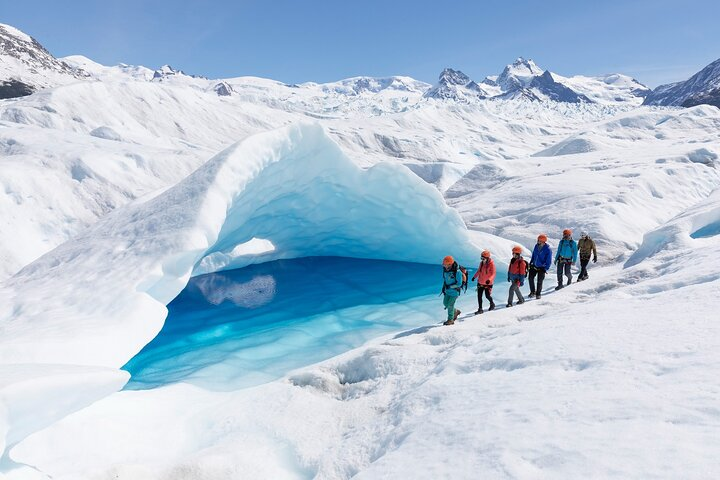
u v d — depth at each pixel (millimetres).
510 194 20219
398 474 2936
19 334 5711
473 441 2955
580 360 3693
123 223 8836
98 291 6742
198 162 19688
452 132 79938
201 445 4996
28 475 3723
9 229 12938
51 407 3762
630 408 2645
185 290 11812
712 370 2797
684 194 19453
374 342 8070
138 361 7695
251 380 6957
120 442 4781
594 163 25297
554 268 13242
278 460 4426
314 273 13680
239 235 12953
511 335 5449
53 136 19672
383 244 15000
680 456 2043
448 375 4723
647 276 8234
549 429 2727
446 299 8078
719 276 5586
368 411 4926
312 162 11555
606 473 2098
